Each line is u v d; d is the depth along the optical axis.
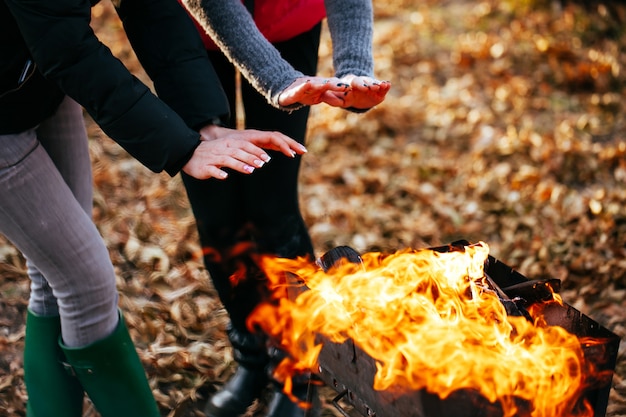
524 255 3.16
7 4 1.48
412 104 4.43
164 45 1.81
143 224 3.32
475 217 3.44
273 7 2.02
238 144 1.60
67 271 1.78
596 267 3.04
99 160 3.80
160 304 2.85
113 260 3.10
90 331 1.86
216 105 1.80
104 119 1.57
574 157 3.83
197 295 2.91
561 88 4.60
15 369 2.50
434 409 1.54
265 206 2.22
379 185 3.67
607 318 2.78
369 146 4.01
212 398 2.37
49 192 1.73
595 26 5.32
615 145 3.99
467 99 4.47
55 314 1.97
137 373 1.97
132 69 4.67
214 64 2.15
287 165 2.17
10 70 1.59
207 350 2.62
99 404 1.97
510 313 1.62
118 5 1.81
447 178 3.74
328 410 2.34
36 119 1.70
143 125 1.57
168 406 2.39
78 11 1.50
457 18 5.55
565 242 3.23
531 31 5.29
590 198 3.50
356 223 3.40
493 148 3.95
